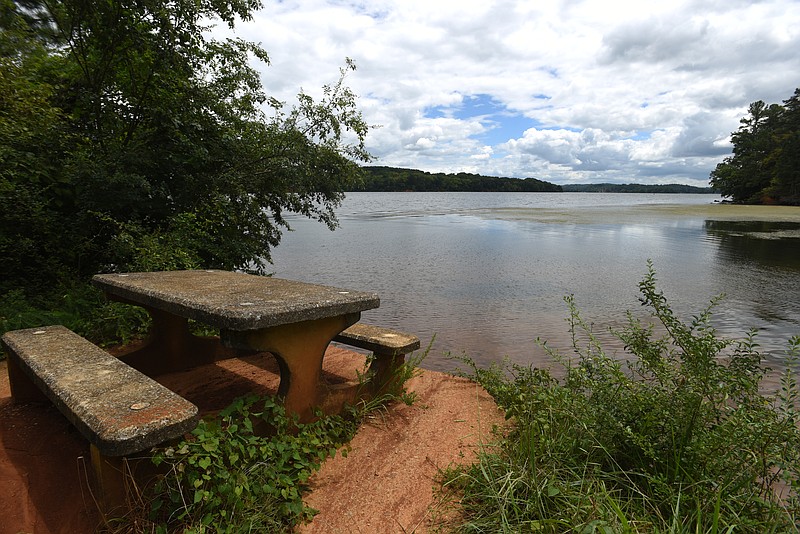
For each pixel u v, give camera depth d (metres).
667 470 2.01
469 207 52.19
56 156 5.90
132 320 4.54
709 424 2.16
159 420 1.66
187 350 3.69
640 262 12.20
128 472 1.81
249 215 7.07
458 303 7.60
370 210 44.78
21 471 2.18
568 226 25.16
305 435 2.34
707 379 2.11
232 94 7.25
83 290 5.05
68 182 5.64
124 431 1.57
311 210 7.77
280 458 2.12
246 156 7.14
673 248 15.36
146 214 6.13
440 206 55.59
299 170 7.12
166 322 3.57
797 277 10.06
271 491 1.87
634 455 2.19
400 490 2.15
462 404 3.11
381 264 11.75
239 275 3.52
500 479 2.03
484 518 1.88
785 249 15.13
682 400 2.15
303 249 14.90
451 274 10.36
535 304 7.55
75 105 6.69
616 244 16.56
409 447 2.54
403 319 6.62
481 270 10.88
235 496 1.78
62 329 3.15
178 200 6.33
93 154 6.20
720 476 1.93
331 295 2.49
